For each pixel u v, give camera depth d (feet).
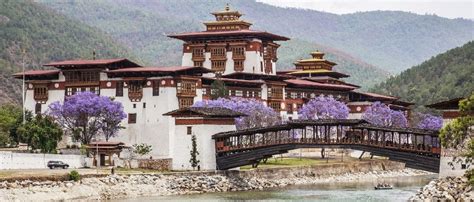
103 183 500.74
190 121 584.81
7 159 531.09
